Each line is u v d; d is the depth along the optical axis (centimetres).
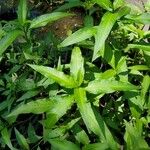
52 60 37
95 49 25
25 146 31
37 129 37
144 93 29
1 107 34
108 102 34
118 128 32
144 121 31
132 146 27
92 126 25
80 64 26
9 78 35
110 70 29
